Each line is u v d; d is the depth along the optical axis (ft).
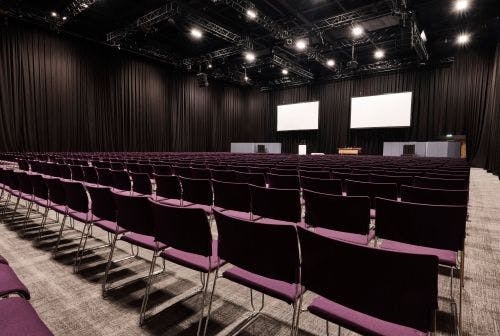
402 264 3.44
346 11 34.27
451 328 5.98
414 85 48.08
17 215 14.47
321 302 4.59
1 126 33.37
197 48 46.06
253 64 50.75
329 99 57.52
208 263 5.84
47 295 7.13
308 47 41.65
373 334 3.87
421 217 6.07
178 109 52.75
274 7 33.94
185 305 6.77
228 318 6.31
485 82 41.47
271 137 65.05
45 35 36.45
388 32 37.70
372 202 9.99
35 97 35.81
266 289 4.97
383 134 51.49
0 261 4.41
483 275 8.26
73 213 9.60
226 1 29.01
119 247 10.28
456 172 13.88
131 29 35.37
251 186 9.37
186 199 11.36
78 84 39.50
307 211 8.07
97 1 31.17
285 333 5.84
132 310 6.55
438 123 46.11
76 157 24.94
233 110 63.67
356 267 3.77
